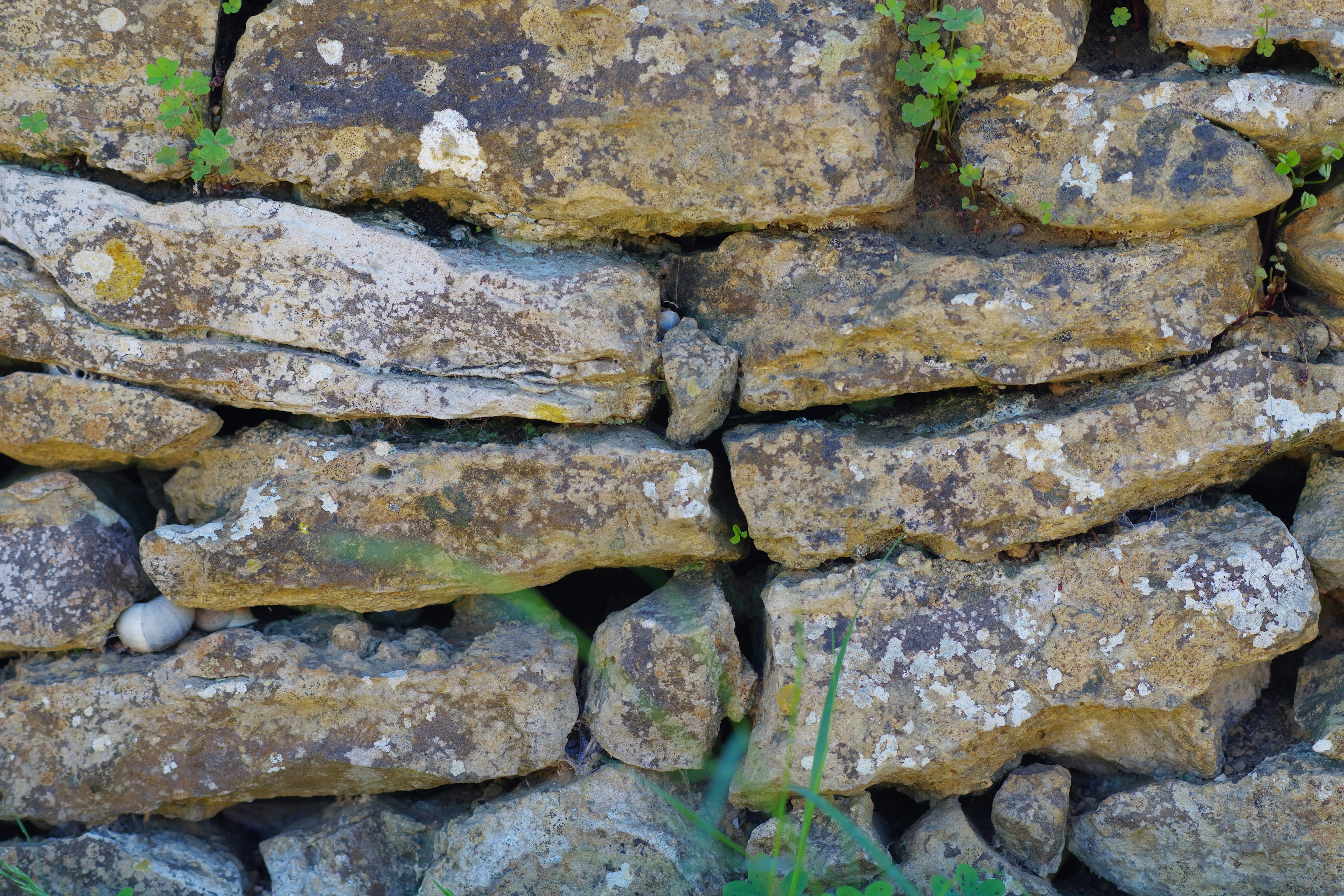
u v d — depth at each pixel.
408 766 2.67
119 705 2.63
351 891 2.68
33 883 2.45
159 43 2.48
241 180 2.56
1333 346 2.55
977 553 2.58
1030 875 2.63
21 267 2.55
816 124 2.45
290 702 2.63
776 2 2.44
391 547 2.62
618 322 2.57
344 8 2.45
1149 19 2.53
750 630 2.89
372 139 2.49
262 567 2.61
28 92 2.48
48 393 2.58
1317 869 2.45
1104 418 2.48
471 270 2.55
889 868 2.11
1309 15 2.39
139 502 2.94
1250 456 2.51
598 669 2.71
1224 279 2.49
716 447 2.83
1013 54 2.43
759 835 2.62
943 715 2.56
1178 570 2.49
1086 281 2.49
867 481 2.56
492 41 2.46
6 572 2.63
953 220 2.67
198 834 2.84
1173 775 2.63
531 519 2.60
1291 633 2.45
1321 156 2.47
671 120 2.46
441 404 2.58
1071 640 2.53
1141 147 2.42
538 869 2.60
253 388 2.58
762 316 2.64
